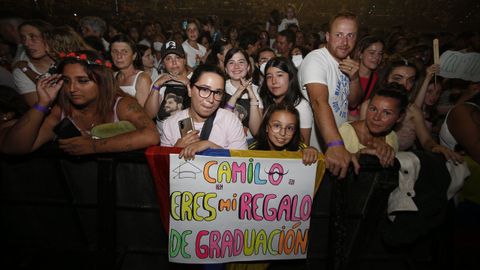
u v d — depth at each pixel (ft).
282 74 7.80
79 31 18.39
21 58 9.64
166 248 6.21
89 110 6.25
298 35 26.63
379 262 6.66
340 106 7.95
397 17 53.11
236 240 5.82
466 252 6.73
